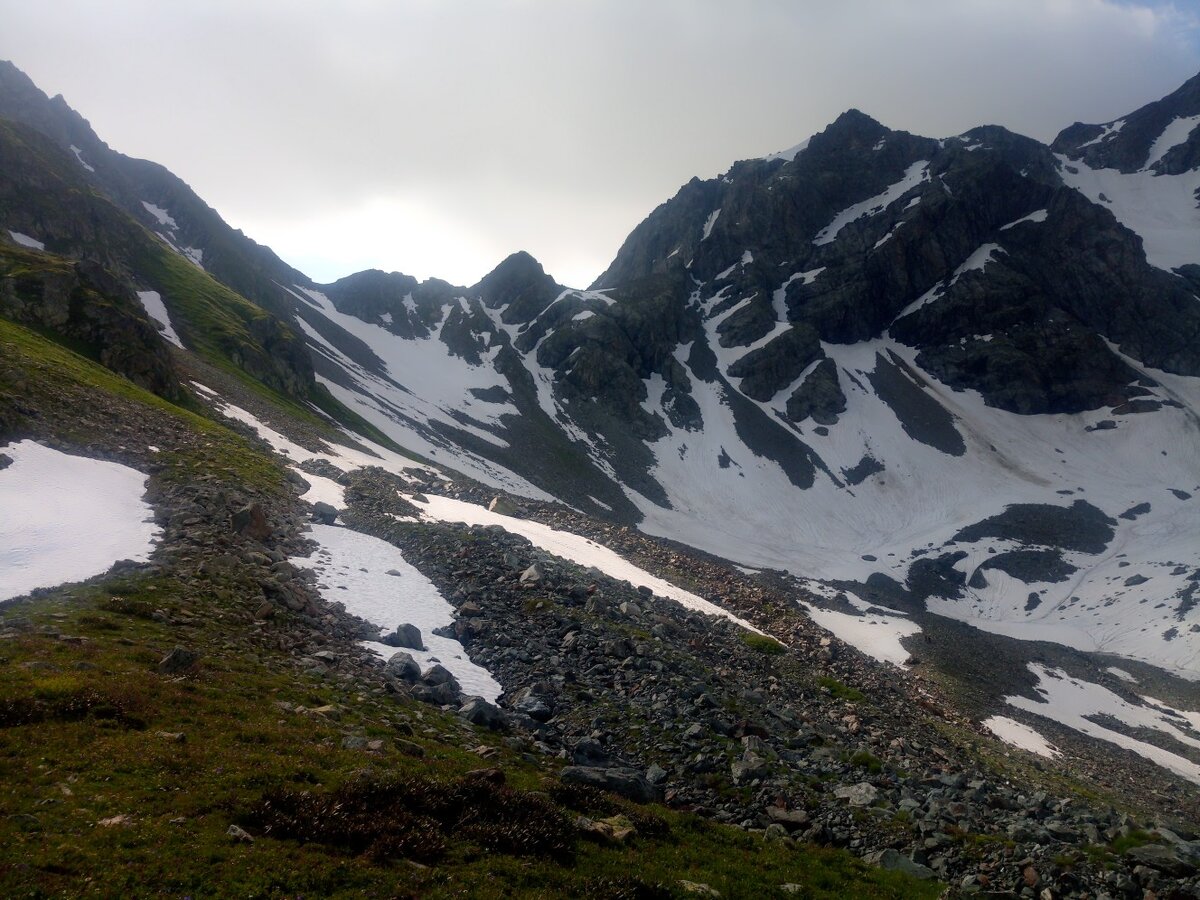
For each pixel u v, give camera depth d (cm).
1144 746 7756
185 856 1207
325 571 4122
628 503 17050
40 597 2580
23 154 13312
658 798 2345
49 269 8062
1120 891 2203
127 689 1834
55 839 1172
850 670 5984
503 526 6838
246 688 2144
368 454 10288
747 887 1734
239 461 5894
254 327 14075
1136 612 12438
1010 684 9081
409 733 2180
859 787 2750
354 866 1305
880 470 19762
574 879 1484
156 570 3098
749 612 6881
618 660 3681
